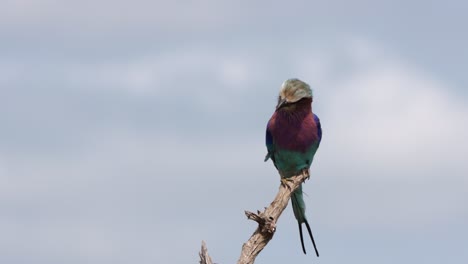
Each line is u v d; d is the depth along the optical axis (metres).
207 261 9.92
